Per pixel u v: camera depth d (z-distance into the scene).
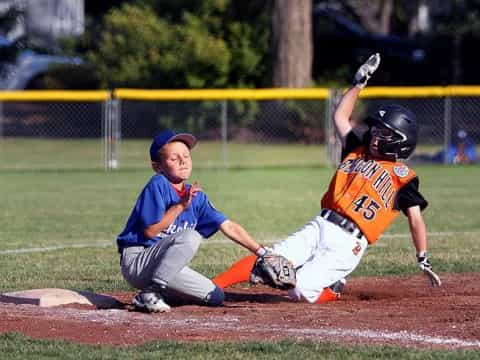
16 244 39.94
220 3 104.81
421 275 32.06
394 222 48.34
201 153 89.31
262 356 19.56
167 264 24.09
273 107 95.56
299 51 98.81
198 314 24.28
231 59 102.69
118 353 19.88
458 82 118.88
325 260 25.53
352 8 149.25
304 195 60.62
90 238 41.84
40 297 25.72
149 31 103.00
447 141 84.38
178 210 24.06
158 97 80.25
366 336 21.47
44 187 66.75
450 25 129.00
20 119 108.62
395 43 120.12
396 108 26.05
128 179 72.56
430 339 21.20
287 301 27.08
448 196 60.19
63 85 109.12
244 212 51.19
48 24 129.38
